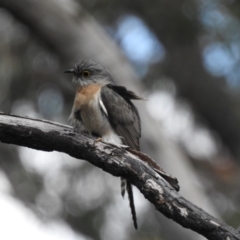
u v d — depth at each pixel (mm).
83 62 10406
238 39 14898
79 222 15461
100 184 15430
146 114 13344
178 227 13062
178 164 13266
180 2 15602
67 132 7750
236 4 14836
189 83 17844
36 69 14906
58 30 13719
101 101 9578
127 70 13688
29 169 15789
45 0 13797
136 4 15727
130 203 8703
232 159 18219
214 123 18766
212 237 7215
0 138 7723
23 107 14844
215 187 16219
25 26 13938
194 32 16016
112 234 15367
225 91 18469
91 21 14242
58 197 15625
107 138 9594
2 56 14656
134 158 7629
